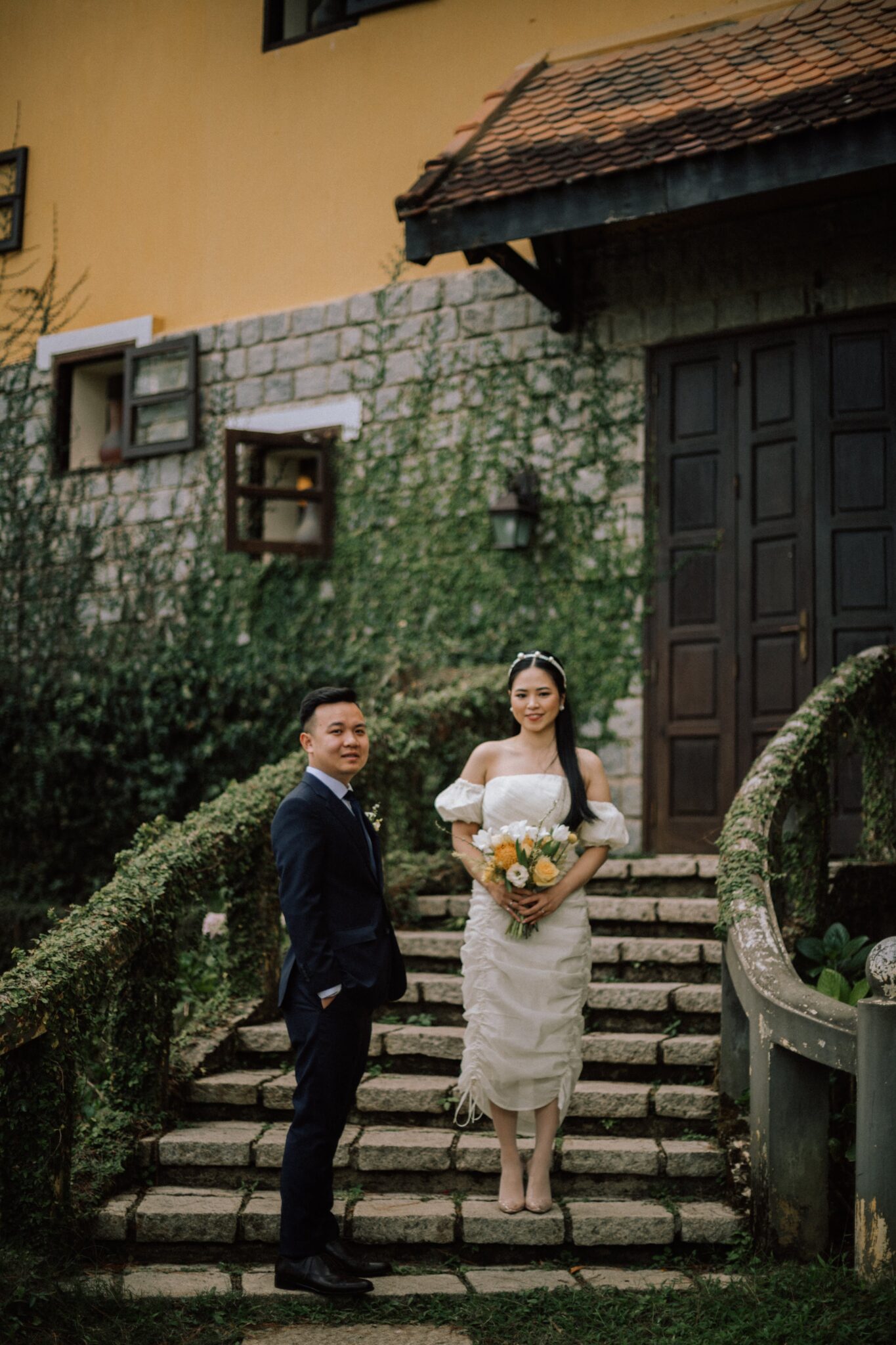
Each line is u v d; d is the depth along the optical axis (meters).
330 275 9.55
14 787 9.58
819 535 7.61
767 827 4.84
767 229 7.82
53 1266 3.78
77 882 9.27
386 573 9.02
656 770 8.02
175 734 9.28
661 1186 4.28
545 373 8.51
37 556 10.63
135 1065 4.57
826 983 4.59
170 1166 4.41
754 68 7.27
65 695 9.73
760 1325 3.32
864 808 5.95
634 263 8.23
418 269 9.12
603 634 8.20
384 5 9.39
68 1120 4.02
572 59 8.46
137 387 10.35
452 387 8.87
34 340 10.96
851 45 7.07
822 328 7.68
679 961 5.45
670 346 8.16
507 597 8.53
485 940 4.13
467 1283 3.80
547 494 8.44
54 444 10.73
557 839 4.04
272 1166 4.36
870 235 7.52
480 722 7.60
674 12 8.29
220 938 5.82
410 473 8.97
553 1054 4.05
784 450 7.77
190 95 10.39
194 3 10.42
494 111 8.06
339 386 9.36
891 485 7.47
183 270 10.28
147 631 10.05
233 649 9.59
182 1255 4.06
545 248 8.01
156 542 10.12
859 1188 3.53
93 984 4.16
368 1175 4.38
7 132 11.27
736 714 7.79
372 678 8.76
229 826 5.12
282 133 9.88
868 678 5.66
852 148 6.42
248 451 9.61
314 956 3.67
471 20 9.07
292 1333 3.44
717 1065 4.70
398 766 6.59
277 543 9.02
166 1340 3.36
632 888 6.46
